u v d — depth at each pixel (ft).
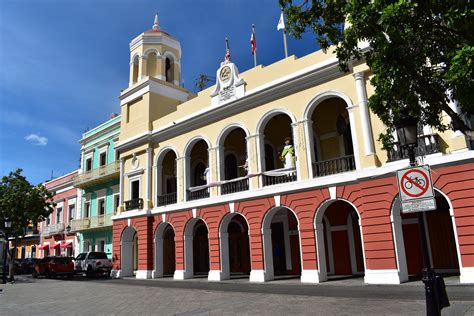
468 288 34.58
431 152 40.96
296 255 63.57
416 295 33.35
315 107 55.47
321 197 49.80
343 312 27.61
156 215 73.82
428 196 18.31
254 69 61.36
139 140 78.79
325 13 27.07
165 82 83.92
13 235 88.79
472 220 37.42
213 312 31.01
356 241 56.70
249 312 29.99
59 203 119.14
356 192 46.91
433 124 23.86
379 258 42.96
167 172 80.79
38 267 90.68
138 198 77.41
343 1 25.99
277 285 48.37
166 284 59.26
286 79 55.26
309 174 51.98
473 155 37.88
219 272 60.13
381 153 45.60
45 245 120.98
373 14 20.67
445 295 18.08
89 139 108.47
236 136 75.46
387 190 43.29
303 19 27.78
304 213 51.11
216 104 65.82
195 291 47.03
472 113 19.16
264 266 54.70
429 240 50.24
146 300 41.06
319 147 60.75
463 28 18.49
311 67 53.26
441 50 22.20
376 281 42.65
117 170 92.17
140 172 78.59
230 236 74.33
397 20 19.13
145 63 85.46
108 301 41.81
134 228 76.74
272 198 54.90
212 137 66.03
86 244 103.04
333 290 40.27
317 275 48.47
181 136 72.18
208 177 66.13
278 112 57.00
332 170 51.26
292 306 31.58
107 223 94.48
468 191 38.04
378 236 43.32
